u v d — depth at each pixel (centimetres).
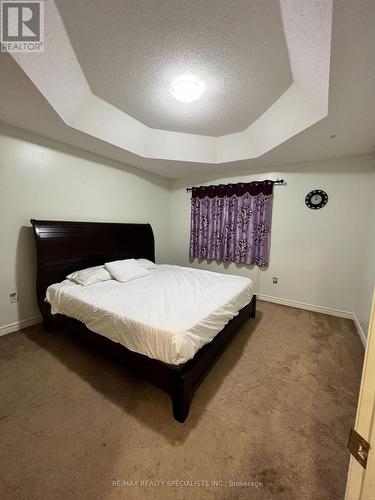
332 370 189
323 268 310
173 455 117
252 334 248
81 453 117
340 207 292
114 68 169
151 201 404
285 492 103
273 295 353
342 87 144
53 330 244
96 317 180
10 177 224
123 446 121
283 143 243
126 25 132
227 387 168
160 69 170
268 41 141
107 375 177
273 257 348
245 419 140
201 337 158
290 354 212
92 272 252
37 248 230
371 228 251
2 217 222
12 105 181
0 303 228
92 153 298
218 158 318
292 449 122
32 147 237
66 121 209
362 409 52
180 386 134
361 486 51
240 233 365
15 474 107
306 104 189
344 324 277
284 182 328
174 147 299
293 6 111
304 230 320
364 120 186
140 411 144
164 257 452
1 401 150
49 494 100
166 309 175
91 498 99
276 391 165
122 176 344
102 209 319
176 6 119
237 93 197
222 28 132
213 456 117
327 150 262
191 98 195
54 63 153
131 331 155
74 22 130
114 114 232
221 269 401
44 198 252
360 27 102
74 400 152
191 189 414
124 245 333
